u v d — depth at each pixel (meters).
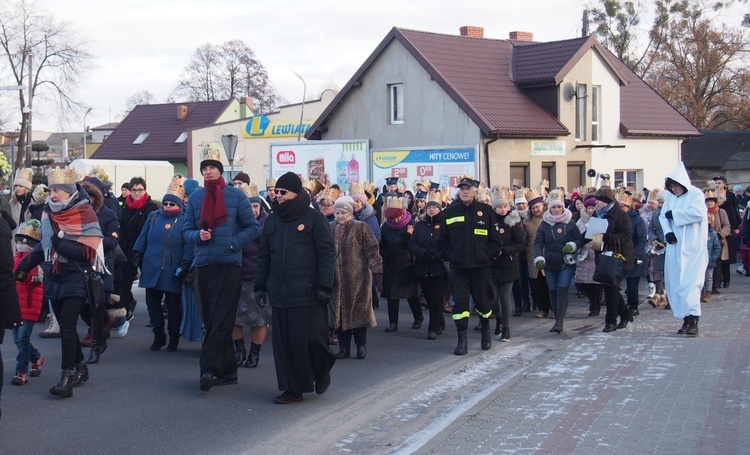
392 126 32.53
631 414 7.15
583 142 33.22
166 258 10.35
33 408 7.91
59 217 8.05
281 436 7.04
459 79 31.38
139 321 13.26
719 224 16.53
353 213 11.35
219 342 8.48
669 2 56.62
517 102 31.86
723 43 54.28
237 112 61.91
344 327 10.10
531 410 7.40
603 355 9.91
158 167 42.03
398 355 10.65
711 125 58.38
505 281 11.40
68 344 8.18
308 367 8.01
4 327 6.89
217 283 8.45
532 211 13.80
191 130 49.75
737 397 7.64
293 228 7.96
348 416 7.67
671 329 11.91
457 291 10.59
